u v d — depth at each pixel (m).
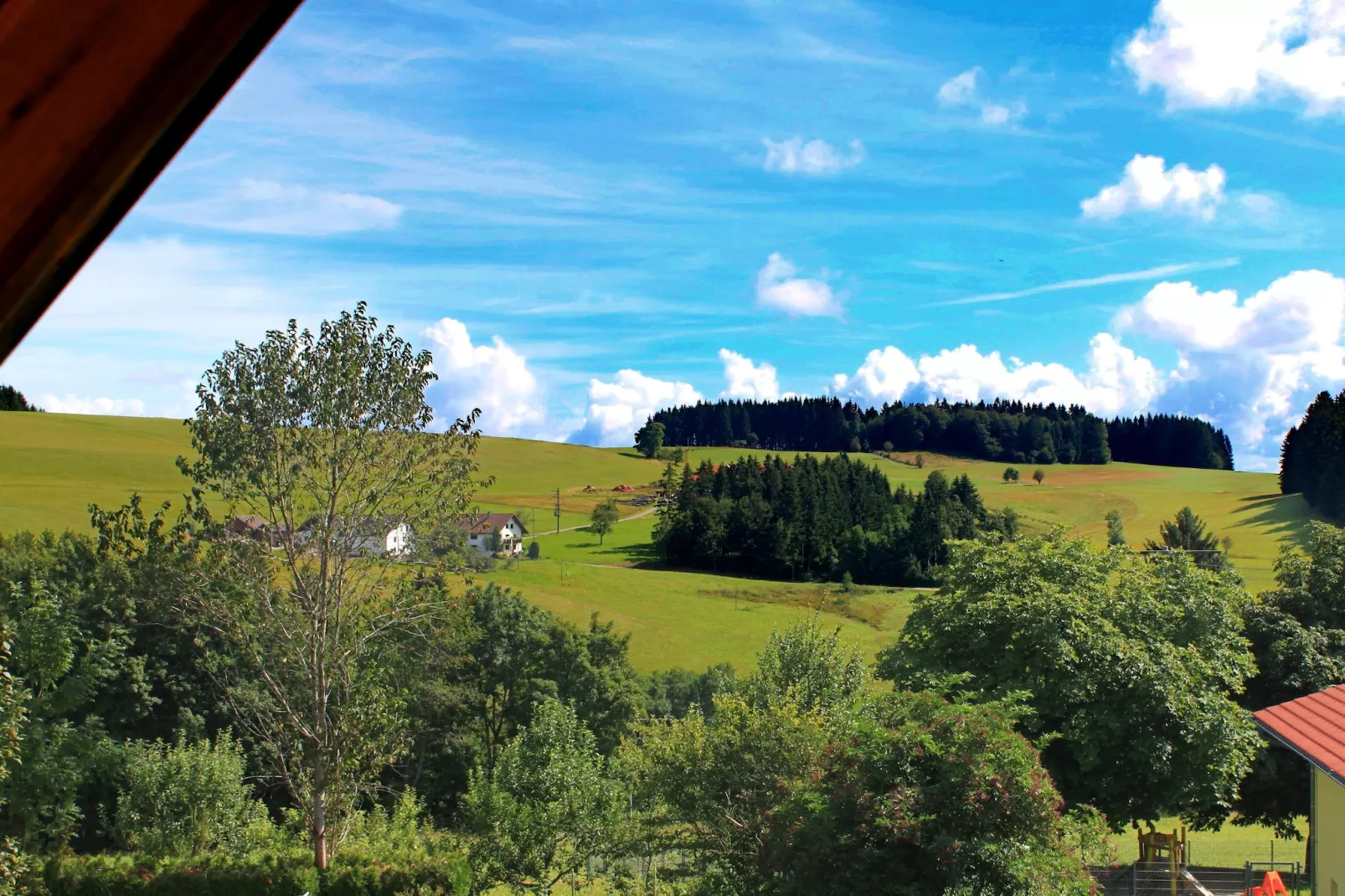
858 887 16.66
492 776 28.72
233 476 24.14
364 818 32.41
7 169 1.14
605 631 60.22
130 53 1.12
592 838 27.09
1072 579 27.16
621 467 193.62
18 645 33.12
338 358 23.91
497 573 91.38
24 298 1.24
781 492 120.62
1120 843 36.41
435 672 48.72
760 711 25.48
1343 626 33.16
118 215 1.23
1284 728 19.34
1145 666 23.83
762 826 22.61
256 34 1.17
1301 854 35.06
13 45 1.08
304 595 24.67
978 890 16.22
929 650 27.47
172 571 24.19
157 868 24.75
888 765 17.59
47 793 33.41
